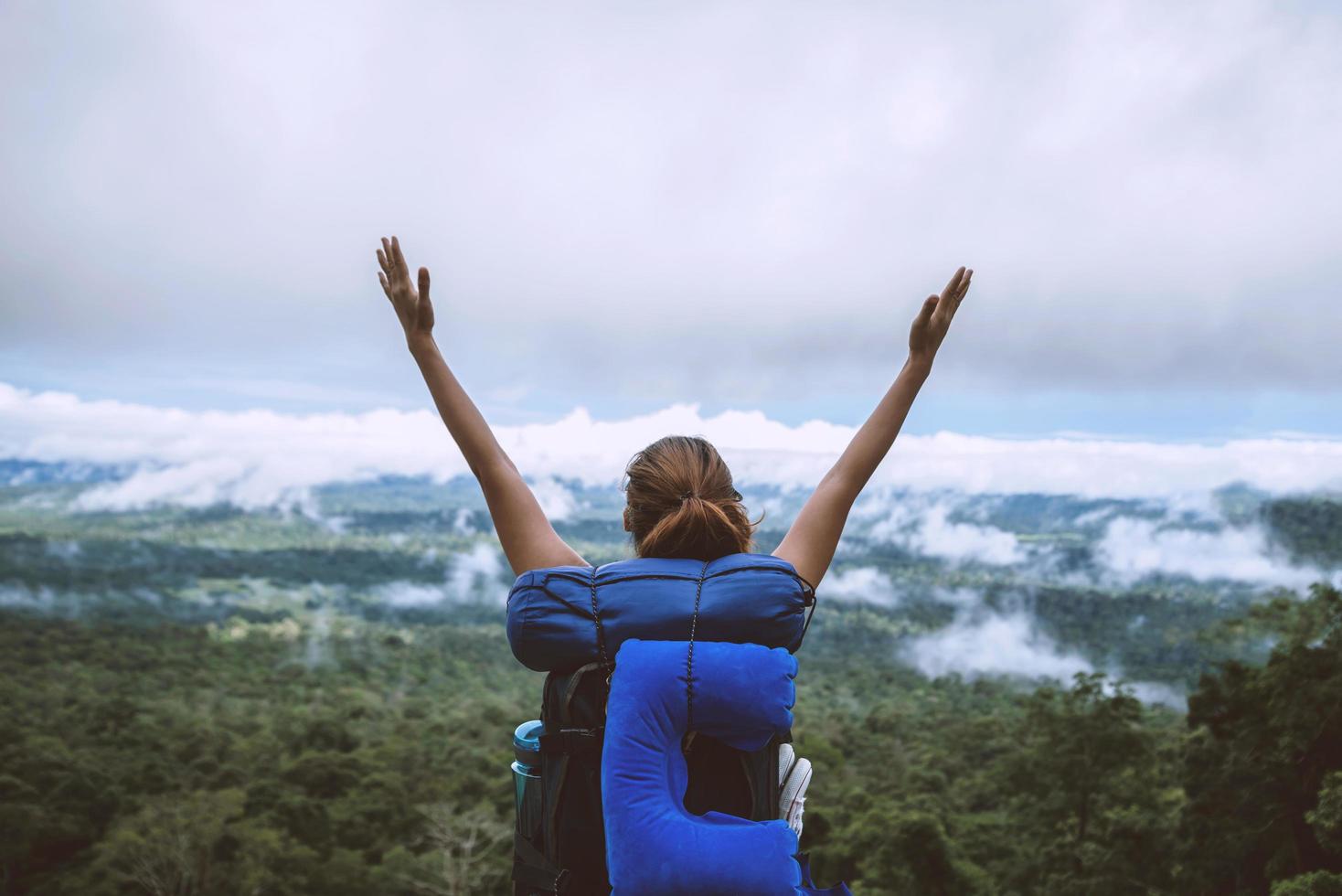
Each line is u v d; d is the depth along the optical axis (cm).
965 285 148
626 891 105
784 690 113
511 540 137
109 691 9769
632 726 110
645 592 121
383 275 152
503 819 4488
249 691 10406
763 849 105
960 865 2897
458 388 147
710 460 137
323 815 4497
